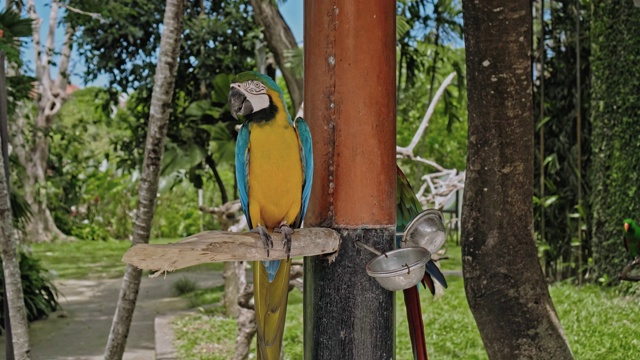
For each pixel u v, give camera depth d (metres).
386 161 2.33
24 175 10.92
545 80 9.65
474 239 3.34
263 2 7.76
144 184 4.29
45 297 9.15
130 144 10.91
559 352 3.26
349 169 2.30
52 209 20.84
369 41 2.27
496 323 3.30
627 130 8.15
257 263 2.45
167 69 4.16
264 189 2.82
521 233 3.29
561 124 9.52
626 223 6.36
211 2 10.59
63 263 14.81
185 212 21.61
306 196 2.78
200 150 9.45
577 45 8.82
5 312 4.29
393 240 2.38
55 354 6.96
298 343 6.75
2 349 7.30
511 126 3.21
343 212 2.32
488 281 3.31
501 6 3.07
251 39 9.85
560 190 9.55
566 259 9.47
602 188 8.53
